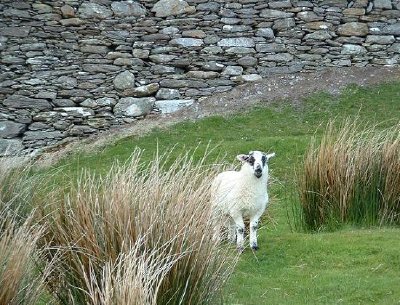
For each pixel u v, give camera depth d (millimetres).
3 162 8227
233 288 7730
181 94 17031
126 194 6539
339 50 17469
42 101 16641
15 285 5578
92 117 16703
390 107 16172
